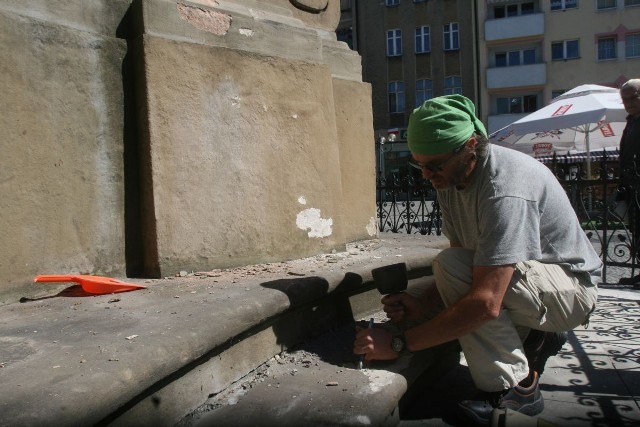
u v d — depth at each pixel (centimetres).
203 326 178
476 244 204
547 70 3005
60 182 240
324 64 339
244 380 198
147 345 160
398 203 641
